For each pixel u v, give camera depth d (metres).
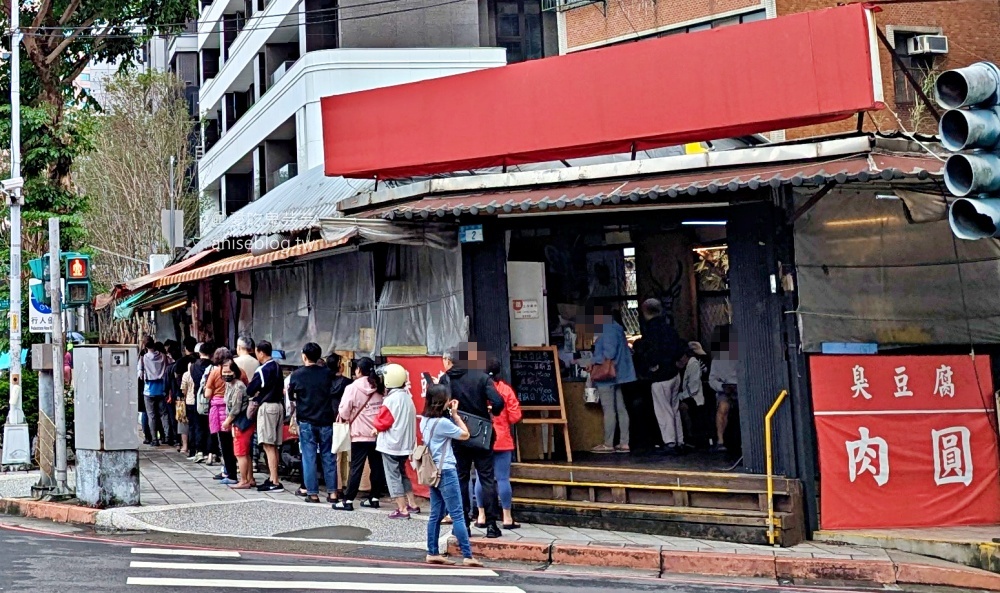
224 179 37.97
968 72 7.18
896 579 8.95
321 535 10.56
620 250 13.22
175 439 19.02
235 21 38.72
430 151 12.03
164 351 19.41
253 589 7.97
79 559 9.24
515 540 10.02
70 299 12.59
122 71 24.88
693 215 10.75
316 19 29.05
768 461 10.02
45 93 22.06
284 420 13.66
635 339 13.11
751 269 10.30
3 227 22.44
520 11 29.27
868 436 10.12
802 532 9.96
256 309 18.00
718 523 10.04
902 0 9.73
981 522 10.31
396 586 8.24
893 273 10.55
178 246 24.83
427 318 12.50
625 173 10.30
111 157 36.66
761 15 20.39
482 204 10.47
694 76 10.52
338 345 14.65
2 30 21.88
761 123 10.23
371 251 13.64
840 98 9.70
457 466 10.16
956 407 10.41
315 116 26.98
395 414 11.23
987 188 7.05
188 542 10.27
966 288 10.73
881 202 10.54
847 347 10.26
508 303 11.57
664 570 9.37
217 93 39.94
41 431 13.12
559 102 11.28
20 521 11.87
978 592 8.66
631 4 22.59
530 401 11.70
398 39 28.08
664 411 12.10
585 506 10.73
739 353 10.37
